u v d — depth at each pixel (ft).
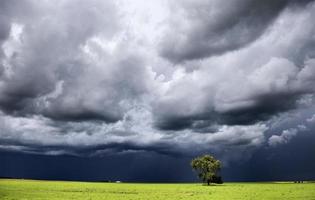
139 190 326.03
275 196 231.30
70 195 244.22
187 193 276.00
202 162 490.49
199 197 229.66
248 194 253.44
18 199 206.08
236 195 244.63
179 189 349.41
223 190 319.27
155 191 308.19
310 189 320.70
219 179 513.45
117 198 221.66
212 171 487.61
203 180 491.72
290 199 206.28
